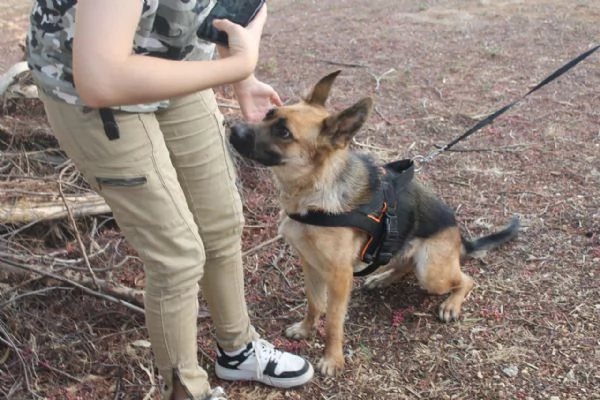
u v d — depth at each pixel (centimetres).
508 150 351
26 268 222
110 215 276
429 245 237
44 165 289
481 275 260
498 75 466
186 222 171
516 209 301
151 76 142
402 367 221
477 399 208
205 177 184
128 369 213
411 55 521
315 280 226
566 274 257
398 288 258
